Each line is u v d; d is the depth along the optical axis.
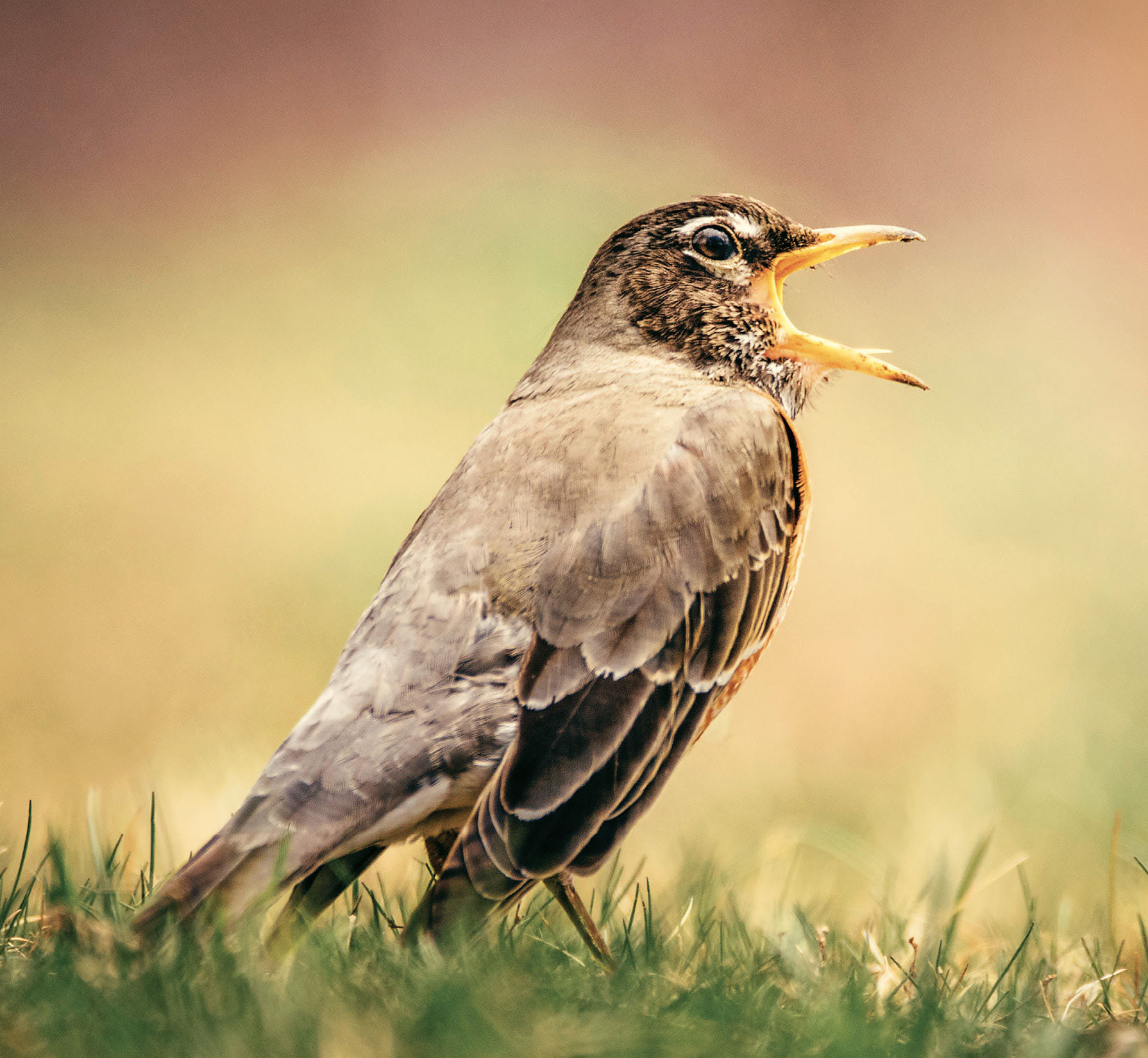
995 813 9.49
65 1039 4.01
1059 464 21.36
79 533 17.14
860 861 8.16
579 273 26.77
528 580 5.44
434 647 5.36
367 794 5.07
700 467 5.81
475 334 24.69
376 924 5.44
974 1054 4.55
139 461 19.69
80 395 22.41
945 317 28.44
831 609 16.55
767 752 13.18
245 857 4.85
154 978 4.35
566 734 5.21
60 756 12.06
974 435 22.44
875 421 22.66
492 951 4.95
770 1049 4.42
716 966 5.27
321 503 18.25
